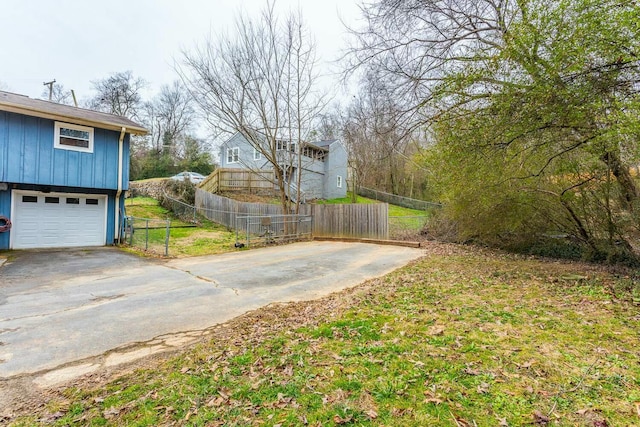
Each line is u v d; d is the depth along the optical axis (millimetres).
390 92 8438
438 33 7961
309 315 4707
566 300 5008
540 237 10227
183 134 38312
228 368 3119
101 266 8344
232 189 21172
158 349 3648
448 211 12422
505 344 3443
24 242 10547
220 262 9102
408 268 8062
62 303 5305
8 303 5273
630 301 4809
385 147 10703
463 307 4742
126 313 4844
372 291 5859
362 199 28047
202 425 2287
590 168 6938
